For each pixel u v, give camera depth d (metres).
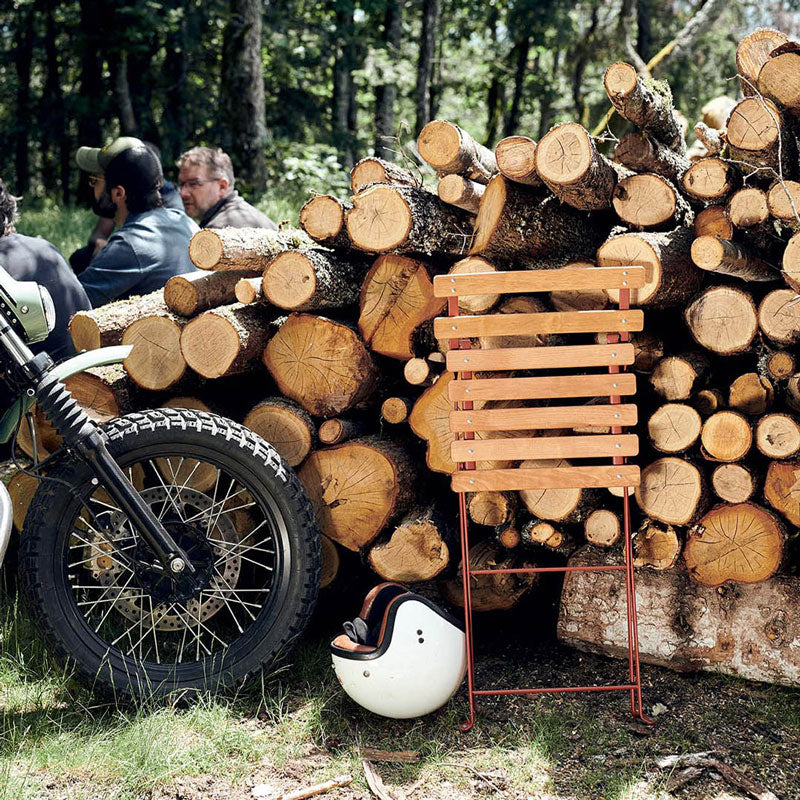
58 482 2.84
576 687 2.75
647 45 17.53
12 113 22.61
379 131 16.70
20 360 2.80
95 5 16.48
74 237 9.95
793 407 2.79
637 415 2.88
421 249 2.98
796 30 15.05
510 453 2.74
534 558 3.29
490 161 3.19
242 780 2.49
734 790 2.43
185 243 4.55
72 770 2.50
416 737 2.68
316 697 2.88
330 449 3.17
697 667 2.97
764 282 2.90
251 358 3.22
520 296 2.96
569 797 2.42
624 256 2.75
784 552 2.82
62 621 2.83
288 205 11.05
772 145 2.55
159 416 2.92
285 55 17.25
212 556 2.98
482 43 21.38
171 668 2.87
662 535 2.92
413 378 3.07
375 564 3.15
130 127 17.12
